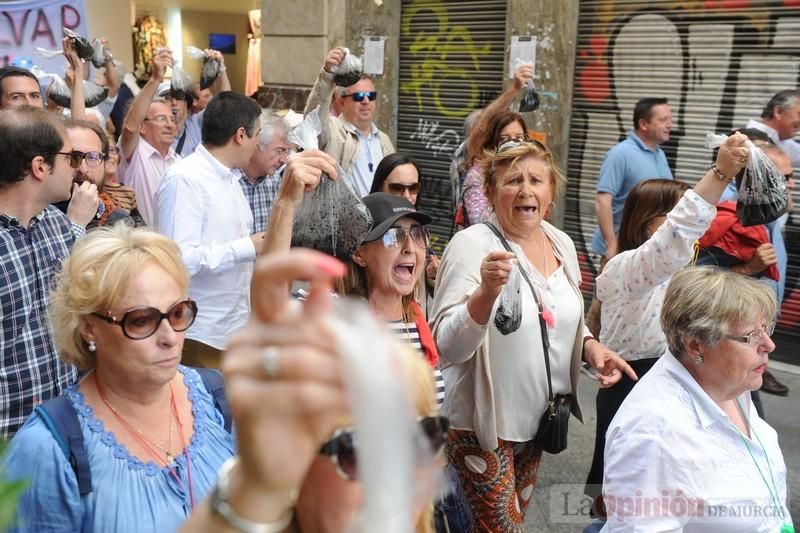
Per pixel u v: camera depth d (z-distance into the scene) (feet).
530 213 10.67
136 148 17.61
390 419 1.93
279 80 30.60
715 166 10.41
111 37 36.99
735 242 14.58
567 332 10.76
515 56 24.08
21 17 26.66
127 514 5.77
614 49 22.90
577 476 14.99
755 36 20.30
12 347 8.53
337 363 2.17
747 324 7.48
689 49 21.50
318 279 2.22
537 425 10.58
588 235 24.44
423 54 27.55
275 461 2.31
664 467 7.41
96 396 6.08
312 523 3.77
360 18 28.12
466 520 7.88
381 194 9.73
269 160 14.61
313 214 9.23
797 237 19.99
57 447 5.69
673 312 7.86
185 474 6.13
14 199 8.72
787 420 17.47
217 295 12.59
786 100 18.11
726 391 7.77
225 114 12.58
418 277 9.48
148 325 5.90
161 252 6.12
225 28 47.83
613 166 19.66
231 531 2.71
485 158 11.33
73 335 6.06
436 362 9.64
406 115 28.50
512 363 10.22
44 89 25.71
